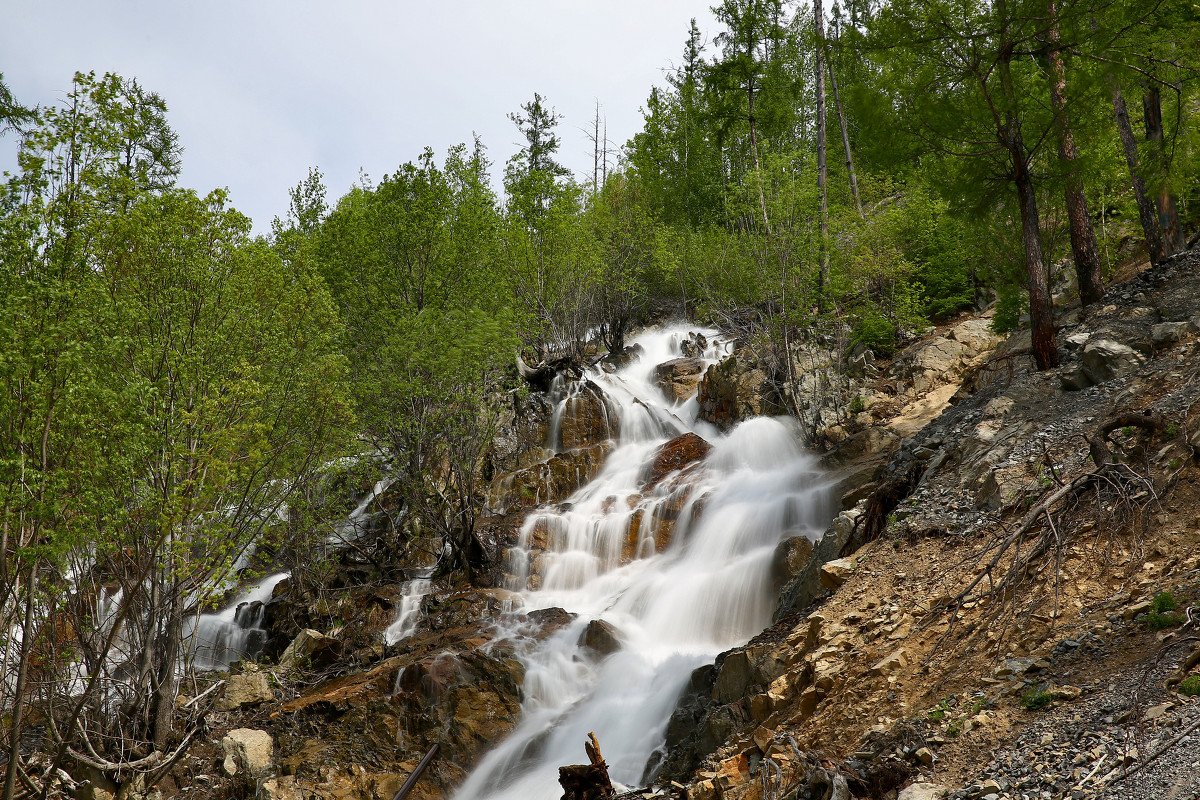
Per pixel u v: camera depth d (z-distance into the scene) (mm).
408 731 12789
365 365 20422
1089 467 9047
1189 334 11305
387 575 19141
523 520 20219
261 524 14633
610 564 18547
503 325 19984
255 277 14320
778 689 8977
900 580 9469
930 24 12695
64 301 10578
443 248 22703
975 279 24922
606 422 25000
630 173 40188
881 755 6750
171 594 12609
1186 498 7645
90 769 11758
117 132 11812
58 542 10055
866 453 18094
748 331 25547
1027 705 6379
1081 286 15367
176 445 11273
